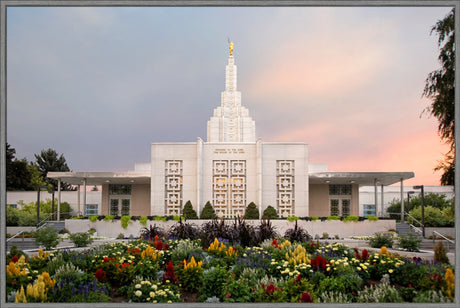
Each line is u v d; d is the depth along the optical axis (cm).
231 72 5097
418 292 781
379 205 3600
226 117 4884
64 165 5597
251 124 4806
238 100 5025
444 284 770
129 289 774
